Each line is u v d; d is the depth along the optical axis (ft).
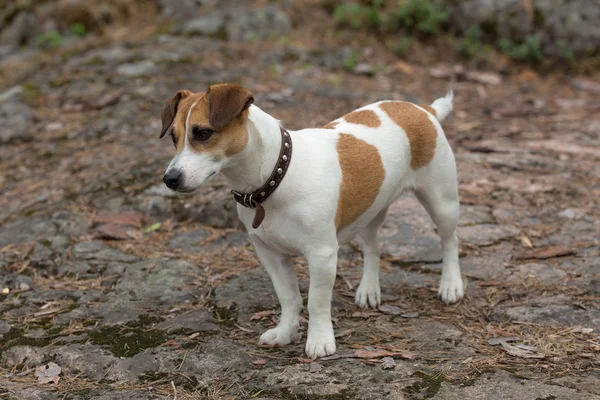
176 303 13.32
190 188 10.05
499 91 27.66
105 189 18.08
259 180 10.48
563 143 21.70
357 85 26.35
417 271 14.60
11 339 12.26
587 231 15.93
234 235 16.24
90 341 11.98
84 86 25.16
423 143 12.38
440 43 30.09
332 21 30.40
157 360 11.30
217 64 26.61
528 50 29.73
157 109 23.18
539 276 13.93
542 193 17.97
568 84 29.01
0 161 21.02
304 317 12.67
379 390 10.00
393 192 12.21
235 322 12.51
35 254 15.46
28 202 18.15
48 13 31.19
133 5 31.22
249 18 29.58
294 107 23.43
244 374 10.76
